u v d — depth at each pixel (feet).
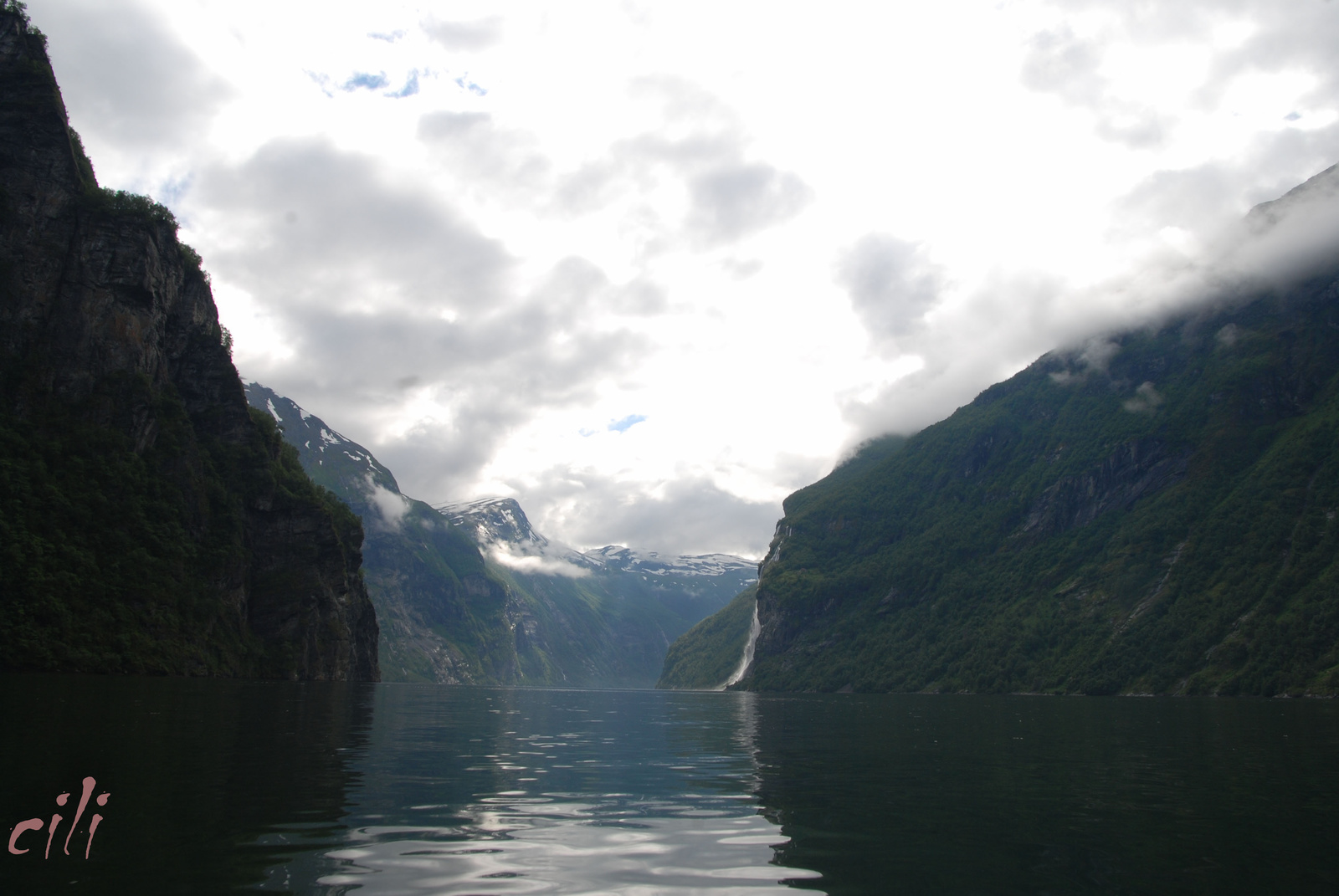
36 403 375.04
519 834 58.80
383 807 66.95
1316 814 71.31
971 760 115.03
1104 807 74.08
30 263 387.96
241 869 46.96
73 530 352.69
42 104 406.21
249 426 479.82
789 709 315.78
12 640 298.56
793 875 49.65
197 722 132.46
